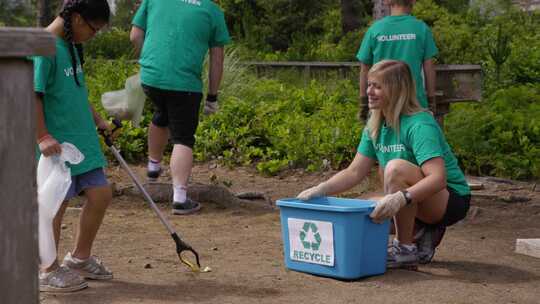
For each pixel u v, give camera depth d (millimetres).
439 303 5406
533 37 22188
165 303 5289
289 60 22875
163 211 8750
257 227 8023
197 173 11172
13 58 2750
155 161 9414
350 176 6371
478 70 10766
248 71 17438
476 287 5848
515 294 5703
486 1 26594
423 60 8617
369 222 5918
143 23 8906
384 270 6145
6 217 2773
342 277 5922
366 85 8844
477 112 12406
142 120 12016
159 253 6812
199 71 8648
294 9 28781
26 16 24172
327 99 14680
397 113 6062
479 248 7258
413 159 6109
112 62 17719
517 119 12141
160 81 8539
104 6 5457
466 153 11367
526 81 16641
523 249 7070
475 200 9656
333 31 27688
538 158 11188
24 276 2824
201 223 8172
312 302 5371
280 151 11766
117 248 6961
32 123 2812
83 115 5547
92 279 5828
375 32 8594
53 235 5422
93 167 5582
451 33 20641
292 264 6219
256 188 10383
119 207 8812
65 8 5398
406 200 5828
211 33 8758
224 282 5867
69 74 5457
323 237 5973
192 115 8648
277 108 13289
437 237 6508
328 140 11734
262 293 5586
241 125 12406
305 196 6246
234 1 29156
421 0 27016
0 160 2744
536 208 9297
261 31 28344
